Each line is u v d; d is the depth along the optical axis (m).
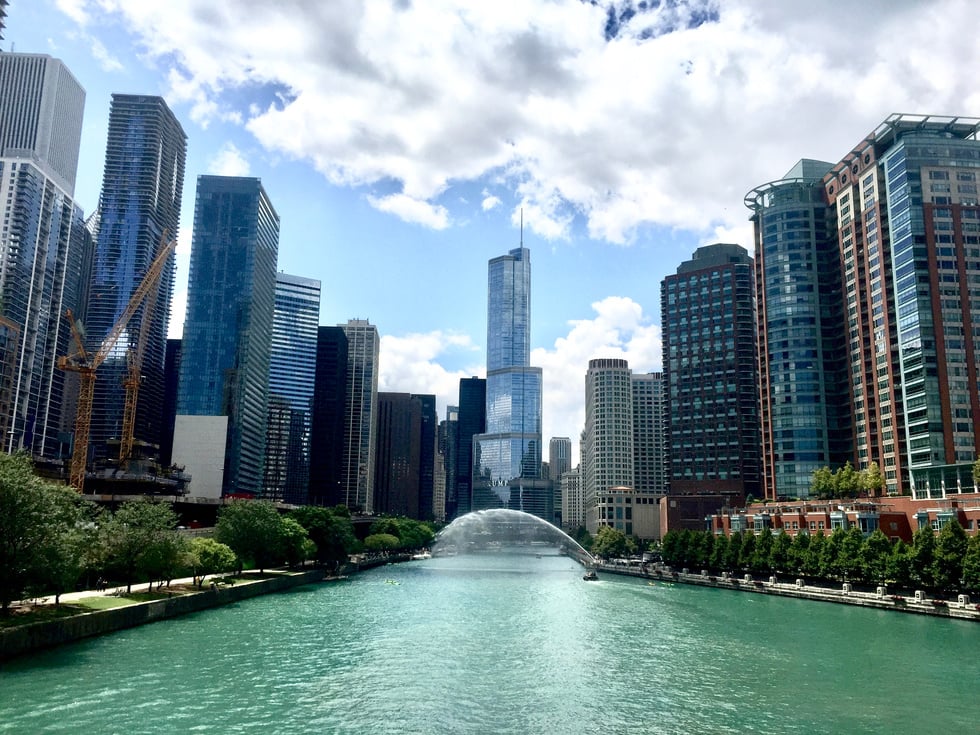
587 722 64.00
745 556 192.75
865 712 67.25
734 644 100.50
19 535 79.62
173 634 96.00
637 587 193.38
